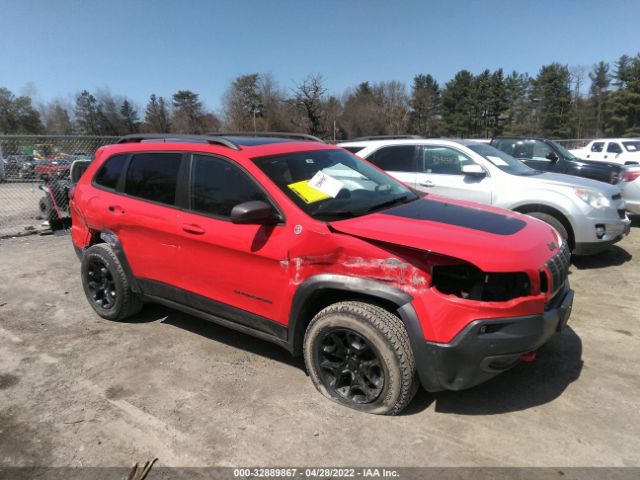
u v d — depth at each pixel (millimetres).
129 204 4148
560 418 2955
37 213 11109
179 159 3867
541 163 9594
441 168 6797
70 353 3988
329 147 4285
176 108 83812
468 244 2725
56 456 2746
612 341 3941
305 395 3279
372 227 2965
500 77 75688
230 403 3213
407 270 2758
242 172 3459
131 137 4586
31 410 3191
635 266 6027
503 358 2695
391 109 71938
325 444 2781
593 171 8906
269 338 3438
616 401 3109
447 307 2670
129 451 2773
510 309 2666
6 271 6438
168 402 3248
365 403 3027
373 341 2855
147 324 4562
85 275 4695
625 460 2584
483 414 3018
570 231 5891
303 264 3070
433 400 3186
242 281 3420
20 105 82812
